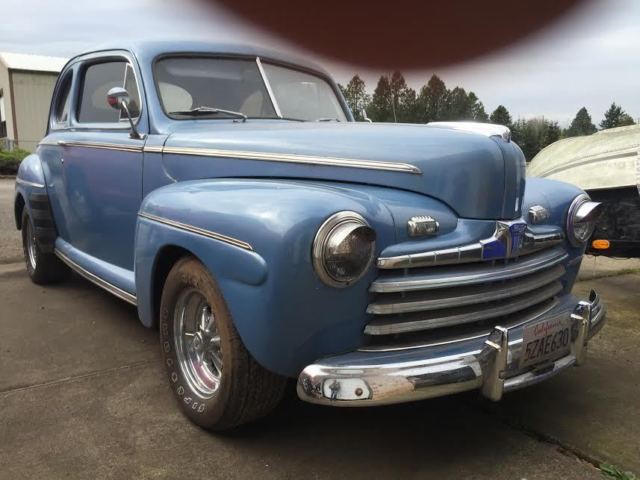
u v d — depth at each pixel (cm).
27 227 505
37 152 491
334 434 259
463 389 211
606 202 449
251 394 233
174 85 337
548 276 270
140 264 281
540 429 265
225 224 221
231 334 228
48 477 227
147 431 260
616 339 380
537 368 239
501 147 249
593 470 234
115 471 231
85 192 384
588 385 312
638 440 256
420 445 251
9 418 271
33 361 336
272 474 230
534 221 275
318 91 396
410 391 203
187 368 271
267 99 358
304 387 206
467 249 230
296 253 200
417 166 243
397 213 225
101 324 399
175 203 254
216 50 356
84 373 321
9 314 420
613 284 518
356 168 250
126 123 350
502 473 231
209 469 233
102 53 382
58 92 469
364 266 206
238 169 279
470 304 231
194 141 297
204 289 239
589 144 498
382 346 220
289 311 204
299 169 262
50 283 500
